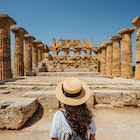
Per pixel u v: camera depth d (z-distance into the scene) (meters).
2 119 4.97
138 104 7.53
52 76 17.52
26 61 26.69
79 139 1.88
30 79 13.64
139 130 5.13
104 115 6.45
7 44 16.00
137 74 17.05
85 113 1.94
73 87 1.89
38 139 4.45
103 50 35.41
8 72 16.17
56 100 6.96
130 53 22.19
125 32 22.05
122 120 5.95
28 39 26.69
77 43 57.34
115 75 26.31
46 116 6.22
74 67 42.34
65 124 1.92
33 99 6.36
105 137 4.64
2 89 9.66
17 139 4.43
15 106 5.07
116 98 7.50
